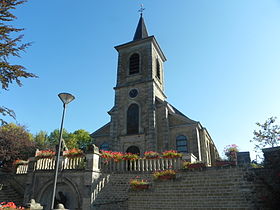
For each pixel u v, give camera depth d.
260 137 9.85
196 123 19.41
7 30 7.98
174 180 9.58
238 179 8.44
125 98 22.16
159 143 19.47
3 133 19.58
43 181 12.30
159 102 21.34
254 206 7.88
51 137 38.12
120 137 20.44
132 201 10.16
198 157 18.22
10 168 18.59
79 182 11.24
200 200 8.85
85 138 39.44
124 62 24.16
